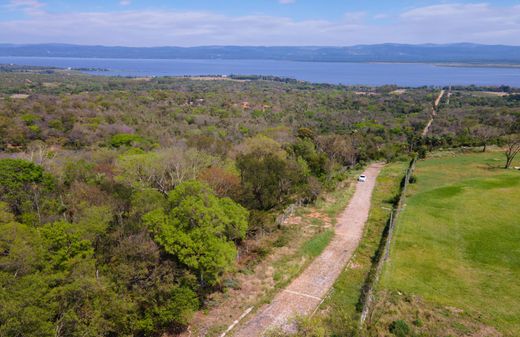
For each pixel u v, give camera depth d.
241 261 28.89
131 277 20.44
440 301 23.08
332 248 31.27
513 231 32.62
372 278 25.64
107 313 18.59
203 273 23.84
